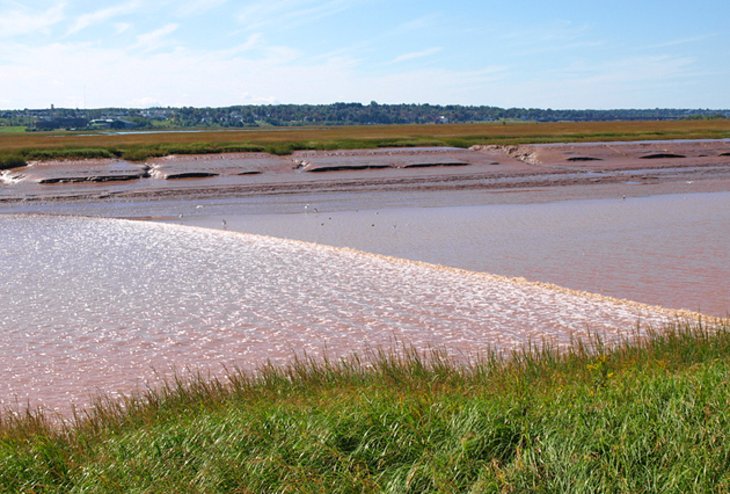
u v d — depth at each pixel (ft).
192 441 23.30
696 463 19.34
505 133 305.32
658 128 353.31
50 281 62.95
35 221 100.37
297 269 65.82
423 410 23.27
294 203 118.01
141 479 21.63
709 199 115.85
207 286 60.29
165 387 36.99
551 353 38.04
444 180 150.41
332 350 43.57
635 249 72.38
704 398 22.53
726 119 606.55
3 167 163.53
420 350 42.93
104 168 160.56
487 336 45.34
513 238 80.48
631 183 143.84
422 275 62.08
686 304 52.03
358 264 67.21
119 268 67.92
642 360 34.50
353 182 146.92
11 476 22.56
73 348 44.88
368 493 19.97
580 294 54.49
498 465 20.33
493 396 25.27
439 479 19.56
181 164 166.50
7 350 44.68
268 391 32.48
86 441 25.58
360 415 23.07
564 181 147.02
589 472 19.48
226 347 44.70
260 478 20.88
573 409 22.39
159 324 49.75
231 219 100.99
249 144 199.62
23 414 34.37
